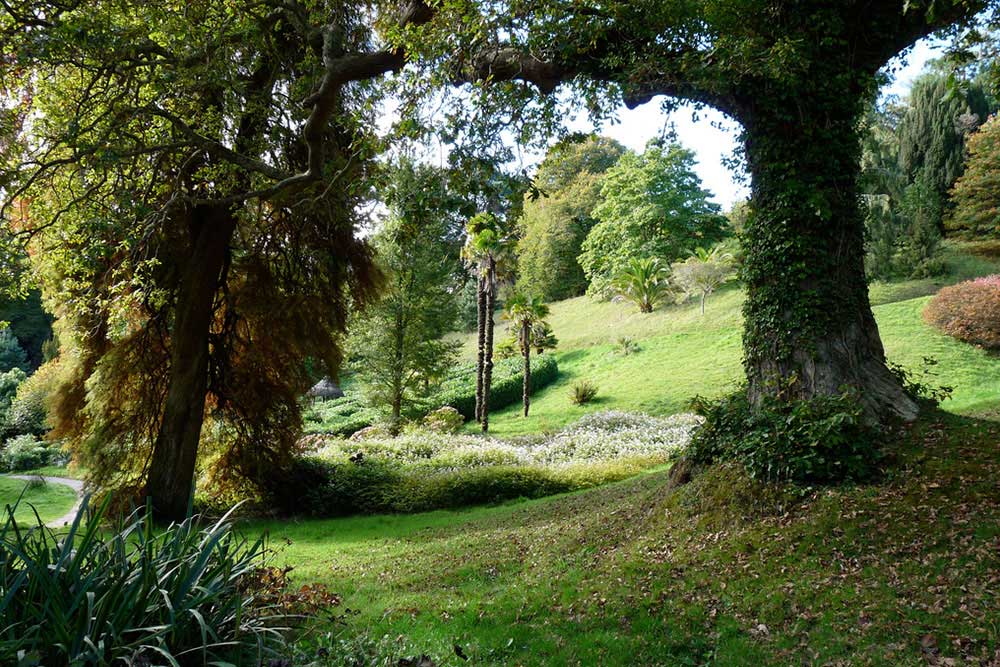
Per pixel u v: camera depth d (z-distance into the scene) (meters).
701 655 5.35
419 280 28.47
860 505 7.14
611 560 7.80
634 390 34.72
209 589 4.03
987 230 38.03
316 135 10.28
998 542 5.98
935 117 42.38
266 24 11.84
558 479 18.17
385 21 11.86
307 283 16.67
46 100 11.73
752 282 9.15
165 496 14.76
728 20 8.18
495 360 48.31
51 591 3.50
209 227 15.31
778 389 8.67
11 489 22.41
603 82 8.66
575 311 58.03
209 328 16.02
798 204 8.62
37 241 12.94
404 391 31.83
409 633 6.25
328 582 9.17
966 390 23.56
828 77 8.62
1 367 44.94
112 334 13.34
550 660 5.45
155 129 12.42
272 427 17.16
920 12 8.59
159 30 10.54
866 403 8.38
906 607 5.39
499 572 8.63
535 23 8.25
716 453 9.21
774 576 6.35
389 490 17.89
